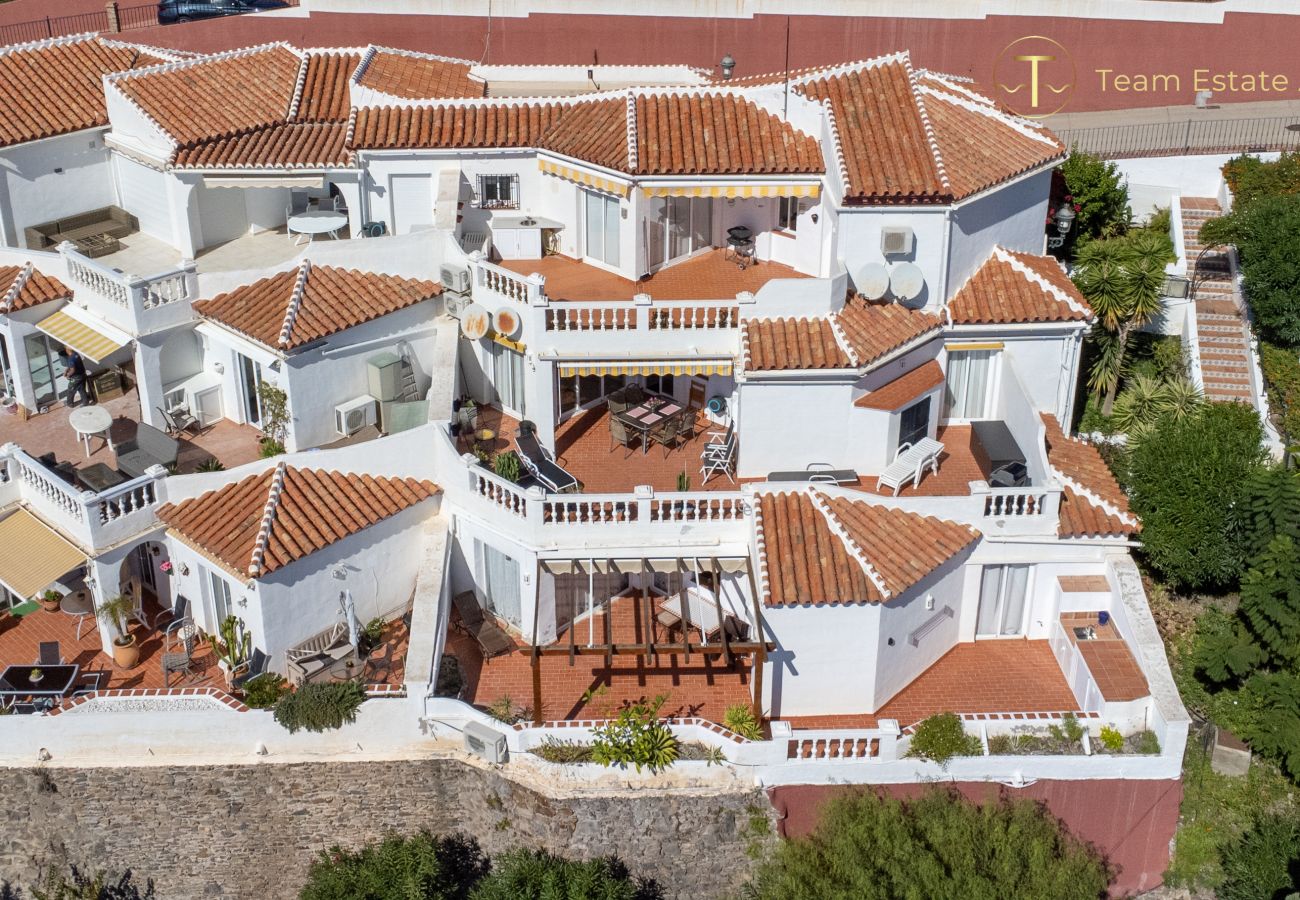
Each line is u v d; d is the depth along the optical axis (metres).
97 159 47.50
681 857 34.78
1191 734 37.16
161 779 34.66
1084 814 35.41
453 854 35.78
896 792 34.66
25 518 37.88
